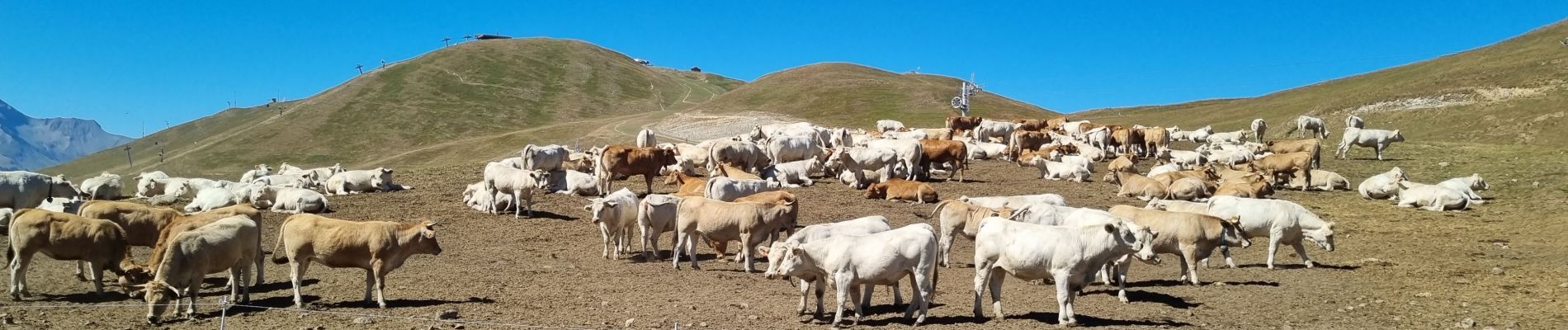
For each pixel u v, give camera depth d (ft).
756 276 60.23
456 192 97.71
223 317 42.09
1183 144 175.94
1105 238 45.27
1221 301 52.65
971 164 132.36
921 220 84.58
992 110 352.08
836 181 111.04
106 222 49.08
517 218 82.33
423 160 331.77
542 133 358.64
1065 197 99.81
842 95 381.19
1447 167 124.67
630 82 564.30
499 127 435.94
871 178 106.52
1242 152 129.49
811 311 49.42
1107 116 348.79
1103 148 142.41
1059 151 130.31
